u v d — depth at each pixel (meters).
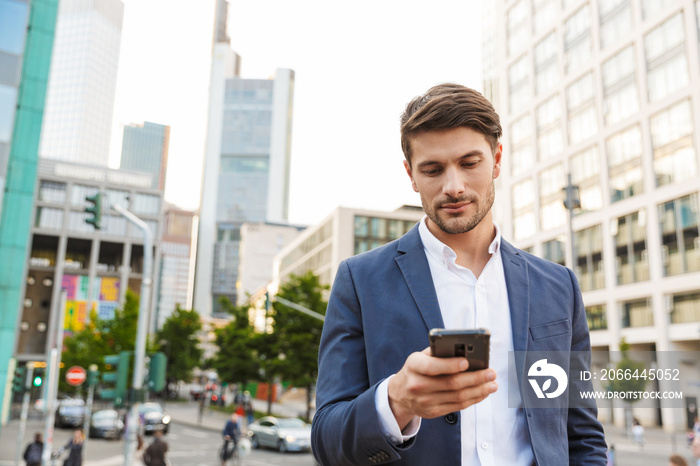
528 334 1.29
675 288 28.30
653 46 30.97
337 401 1.22
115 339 36.31
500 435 1.21
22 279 26.31
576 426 1.32
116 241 81.25
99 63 196.38
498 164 1.36
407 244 1.39
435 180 1.25
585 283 34.69
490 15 54.81
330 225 62.66
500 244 1.41
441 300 1.31
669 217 29.08
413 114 1.25
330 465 1.16
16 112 27.16
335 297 1.38
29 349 76.12
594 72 35.53
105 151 195.62
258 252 142.62
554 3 39.97
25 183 26.97
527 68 42.81
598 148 34.59
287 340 31.86
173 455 21.83
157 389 11.06
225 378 35.84
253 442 23.66
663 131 29.86
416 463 1.16
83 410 31.77
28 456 13.84
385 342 1.25
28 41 28.00
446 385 0.78
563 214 37.25
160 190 85.69
